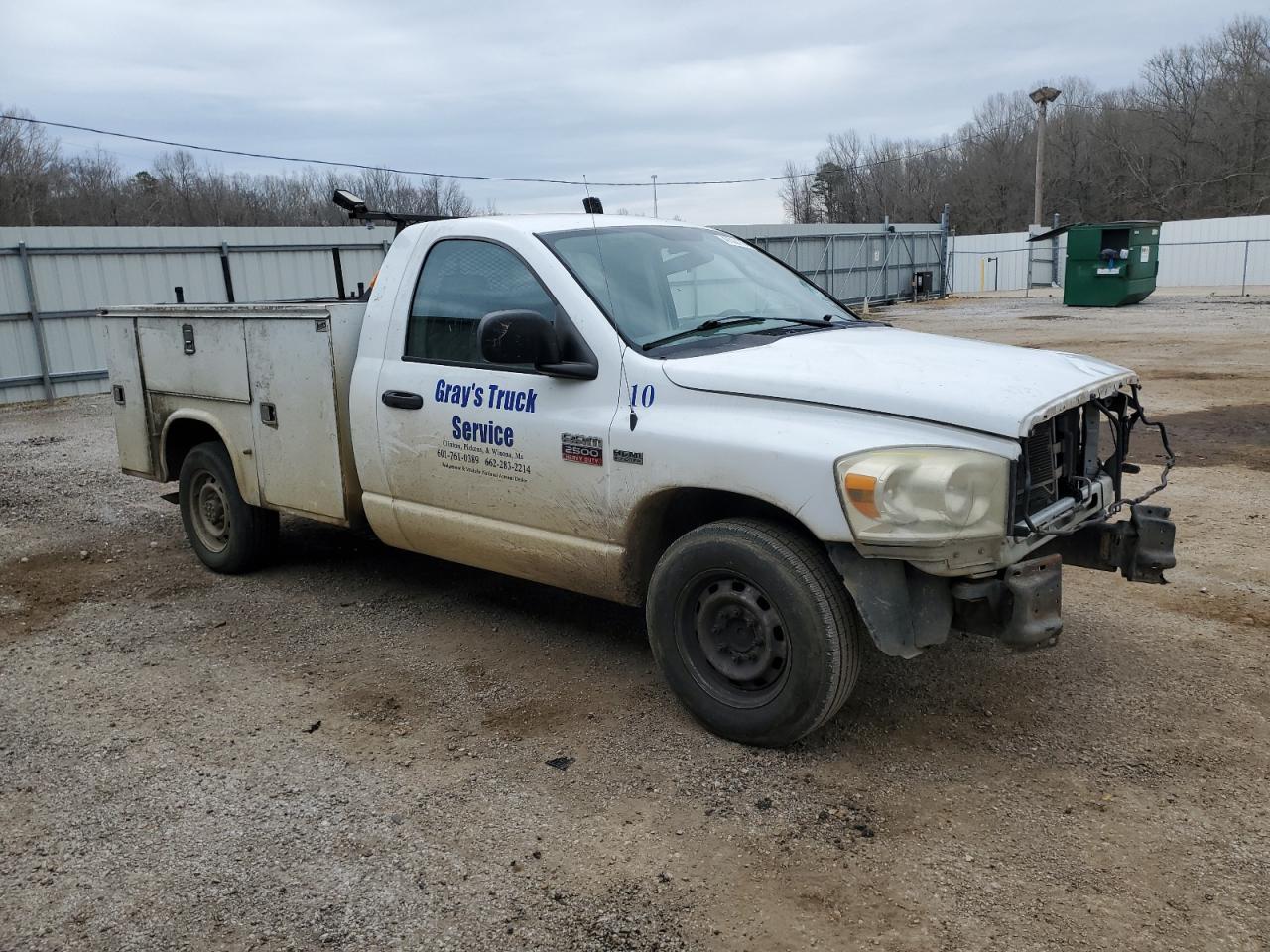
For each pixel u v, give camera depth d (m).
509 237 4.55
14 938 2.94
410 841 3.36
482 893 3.07
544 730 4.11
